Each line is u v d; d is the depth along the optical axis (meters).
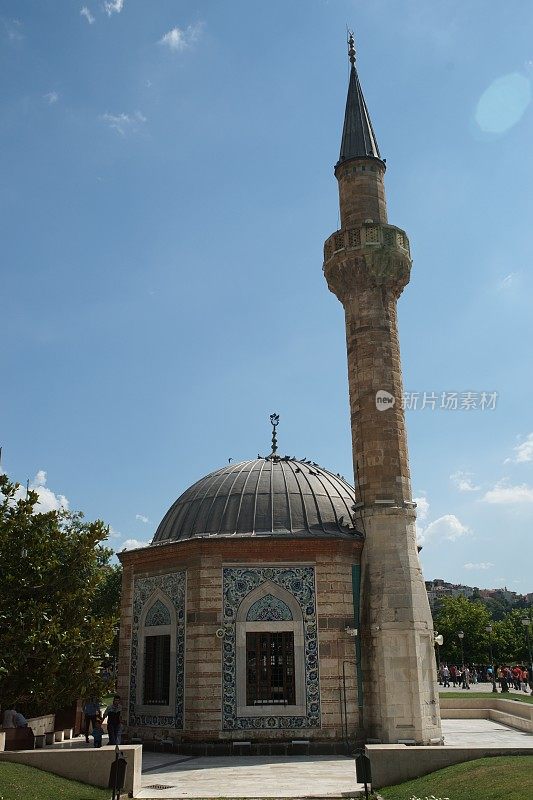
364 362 30.78
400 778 19.36
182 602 28.47
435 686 27.36
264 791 18.92
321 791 18.75
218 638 27.17
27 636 26.33
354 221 33.12
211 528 29.86
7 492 29.52
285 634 27.47
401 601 27.11
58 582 29.22
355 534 28.98
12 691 26.83
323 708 26.52
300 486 31.12
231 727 26.33
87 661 28.70
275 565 28.11
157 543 31.30
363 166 33.94
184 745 26.38
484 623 92.38
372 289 31.72
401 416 30.47
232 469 33.38
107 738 31.70
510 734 32.06
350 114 35.66
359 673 27.11
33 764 19.66
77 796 17.80
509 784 16.05
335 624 27.41
